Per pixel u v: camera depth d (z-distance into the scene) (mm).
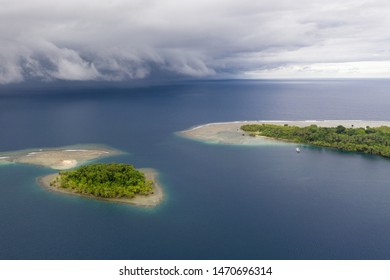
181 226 98375
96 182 119125
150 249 87750
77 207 109125
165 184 130000
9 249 87500
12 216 104062
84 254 85625
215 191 123500
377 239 91875
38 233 94812
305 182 133250
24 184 127938
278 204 113000
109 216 103562
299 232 95375
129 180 120938
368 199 117250
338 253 85750
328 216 104688
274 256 84750
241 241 90938
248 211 107688
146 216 103812
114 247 88438
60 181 126500
